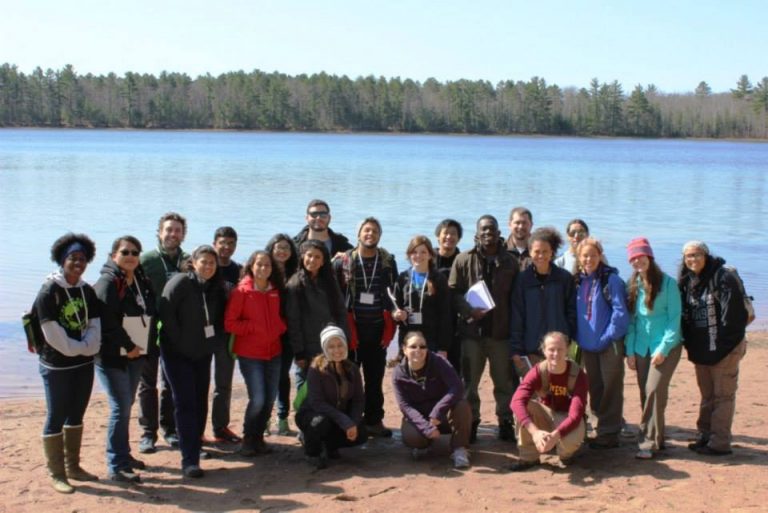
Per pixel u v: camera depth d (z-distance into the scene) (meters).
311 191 37.88
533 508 6.03
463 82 169.25
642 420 7.19
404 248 21.27
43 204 30.50
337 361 7.09
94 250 6.46
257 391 7.25
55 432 6.42
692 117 168.62
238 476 6.81
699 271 7.06
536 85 165.50
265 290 7.36
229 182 42.31
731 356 6.96
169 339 6.76
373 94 159.88
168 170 50.66
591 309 7.28
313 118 156.25
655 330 7.07
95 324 6.39
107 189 37.09
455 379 7.15
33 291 15.73
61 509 6.07
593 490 6.36
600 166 65.12
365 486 6.55
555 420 6.97
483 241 7.58
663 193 40.41
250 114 153.25
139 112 152.50
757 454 7.16
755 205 34.78
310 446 7.01
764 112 165.50
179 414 6.77
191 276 6.91
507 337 7.62
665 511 5.91
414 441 7.11
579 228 8.31
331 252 8.70
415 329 7.63
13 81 146.50
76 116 150.25
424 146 106.06
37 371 10.59
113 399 6.61
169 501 6.25
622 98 170.12
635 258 7.06
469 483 6.59
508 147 109.94
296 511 6.04
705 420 7.35
